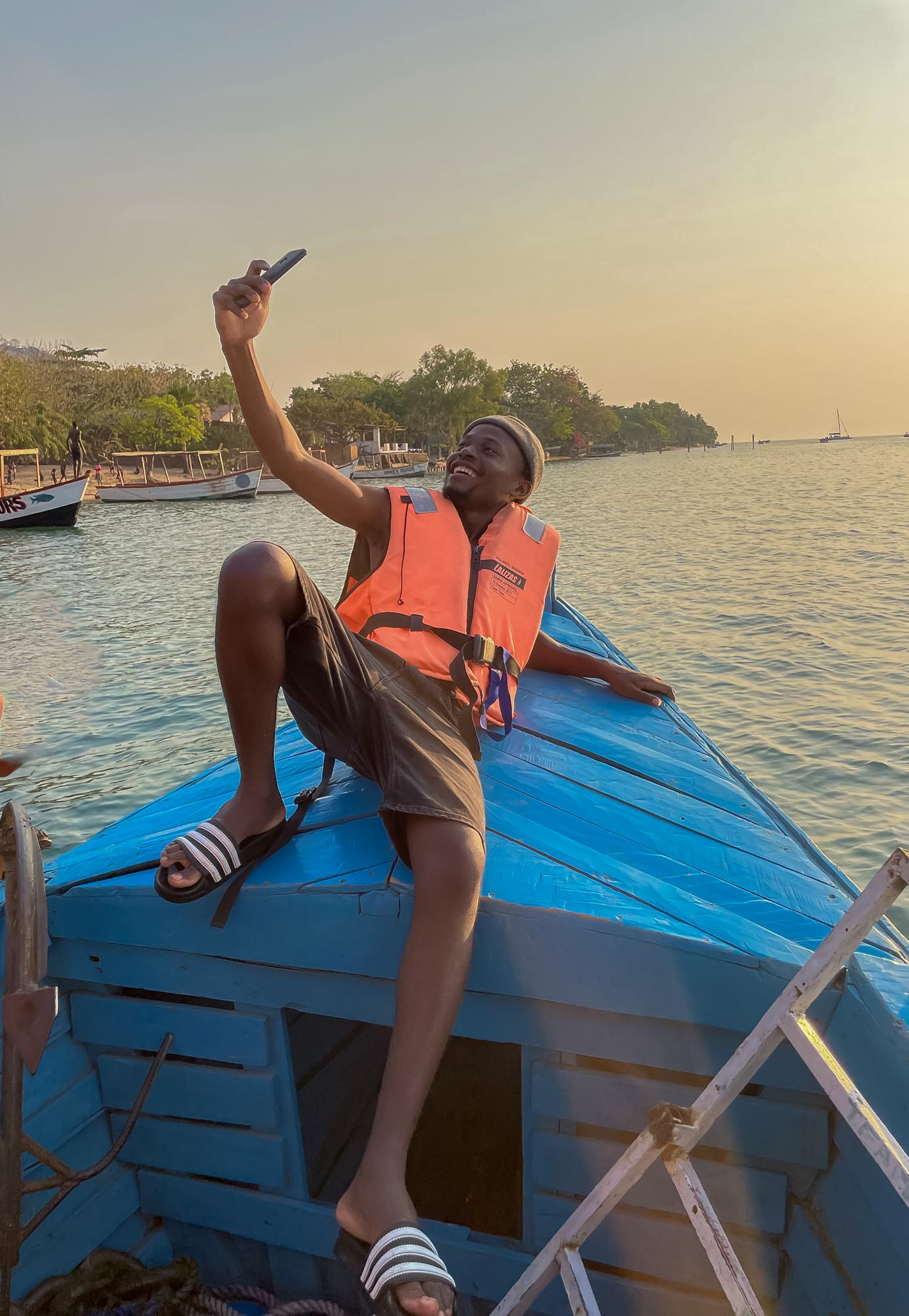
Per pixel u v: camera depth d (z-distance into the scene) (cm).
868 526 3131
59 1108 231
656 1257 213
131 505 5062
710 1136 204
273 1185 237
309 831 239
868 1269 179
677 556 2430
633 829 276
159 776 878
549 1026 207
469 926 189
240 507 4928
